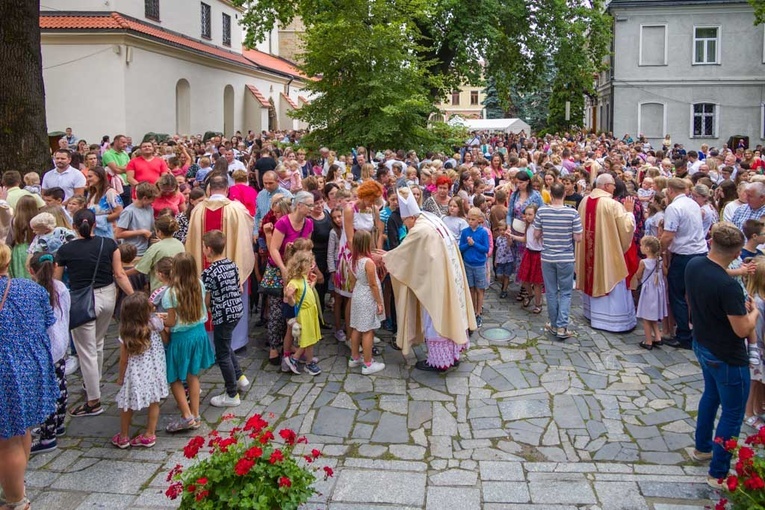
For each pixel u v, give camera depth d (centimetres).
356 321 656
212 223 688
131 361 510
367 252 652
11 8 1035
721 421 443
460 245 800
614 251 775
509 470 479
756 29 3262
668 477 465
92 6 2148
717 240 435
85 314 562
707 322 440
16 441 410
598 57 2580
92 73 2122
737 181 986
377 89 1459
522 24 2444
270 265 689
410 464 489
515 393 611
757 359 515
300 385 634
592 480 462
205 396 616
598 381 637
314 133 1565
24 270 627
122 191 994
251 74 3397
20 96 1050
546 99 5388
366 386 630
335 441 525
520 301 920
